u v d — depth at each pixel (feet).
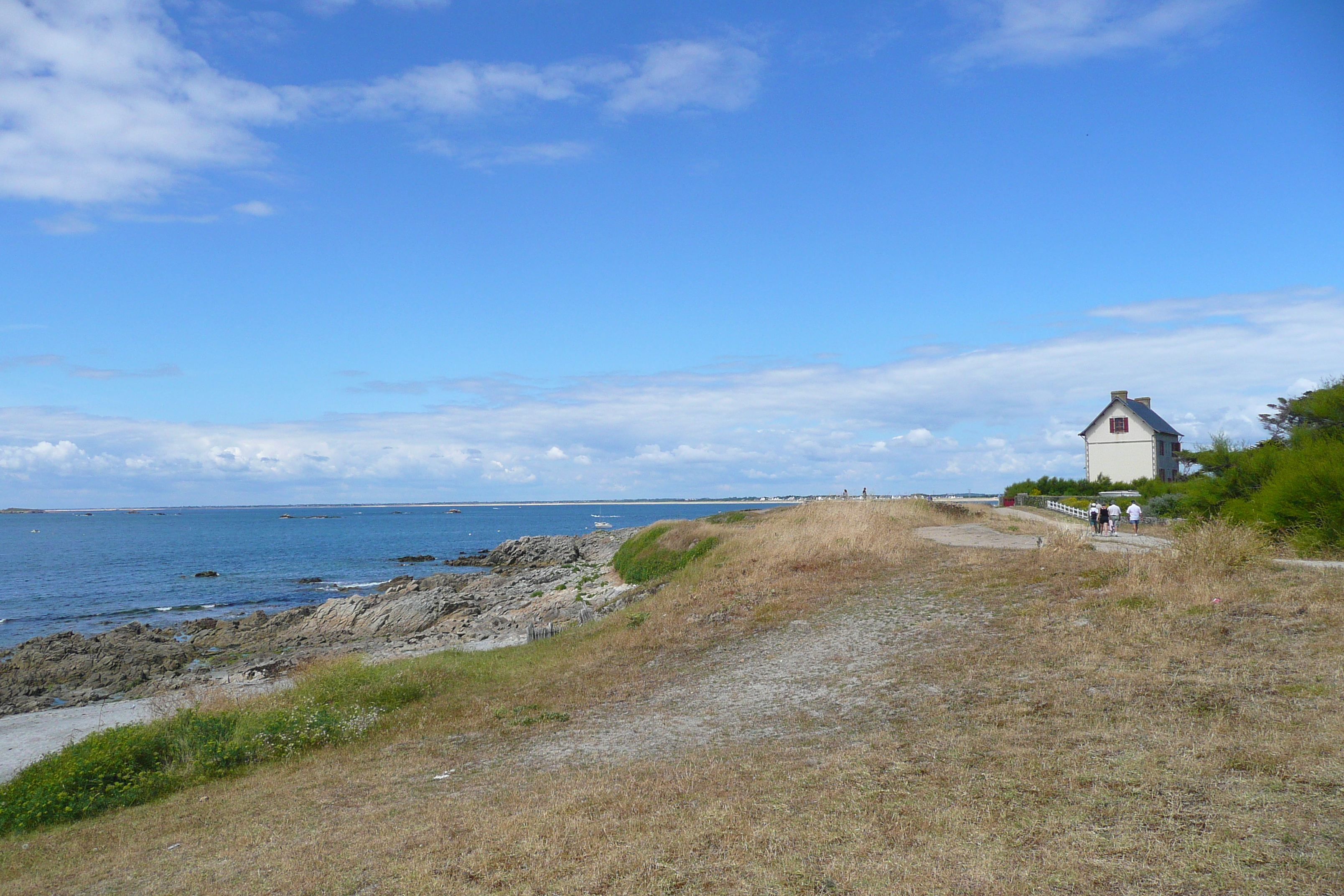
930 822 21.25
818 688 39.27
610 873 20.39
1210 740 24.25
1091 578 49.98
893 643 45.19
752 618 58.75
